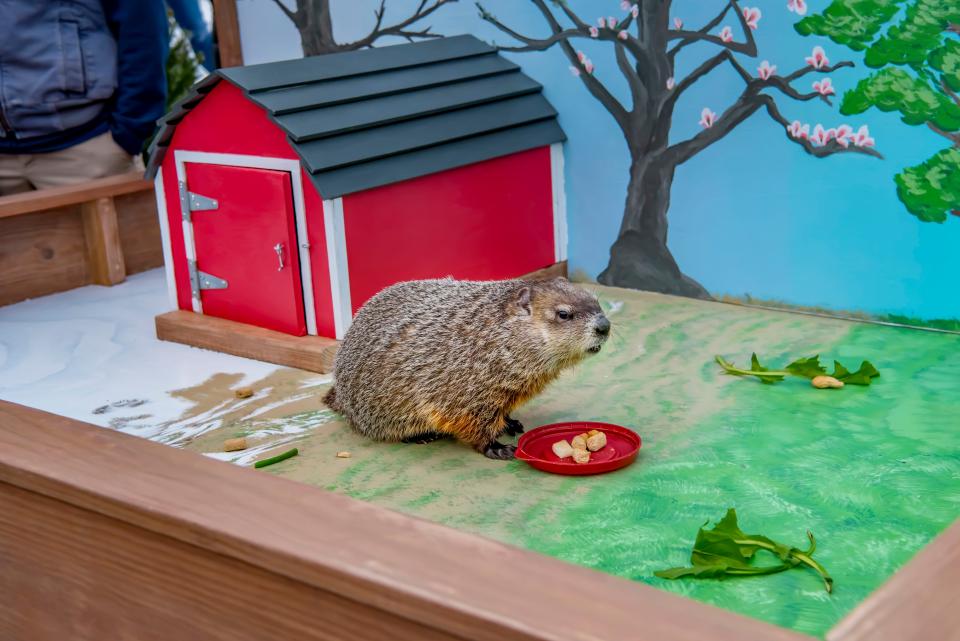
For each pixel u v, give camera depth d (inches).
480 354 132.7
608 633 52.9
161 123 178.9
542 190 202.1
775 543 103.9
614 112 195.3
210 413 153.2
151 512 71.6
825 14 167.0
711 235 189.2
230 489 73.9
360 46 224.1
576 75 198.4
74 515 80.0
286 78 173.8
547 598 56.8
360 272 171.0
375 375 138.9
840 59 167.8
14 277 206.8
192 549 72.0
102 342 185.5
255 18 235.3
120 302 207.6
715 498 118.3
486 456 135.2
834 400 144.3
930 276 167.8
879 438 131.4
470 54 203.2
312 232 168.9
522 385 134.4
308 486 73.6
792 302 183.3
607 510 117.0
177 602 75.2
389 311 143.1
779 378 151.3
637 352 167.9
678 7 182.4
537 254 203.9
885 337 167.5
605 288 203.3
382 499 123.6
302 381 164.9
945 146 161.6
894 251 170.4
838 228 175.0
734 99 180.4
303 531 66.6
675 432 137.4
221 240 180.4
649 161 193.0
